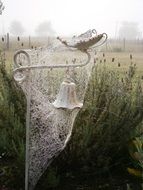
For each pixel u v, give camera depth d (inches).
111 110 41.1
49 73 37.9
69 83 34.5
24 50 33.8
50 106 36.2
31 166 37.3
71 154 40.0
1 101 45.0
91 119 40.3
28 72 33.8
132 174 39.6
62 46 34.8
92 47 34.2
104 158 41.0
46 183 37.6
